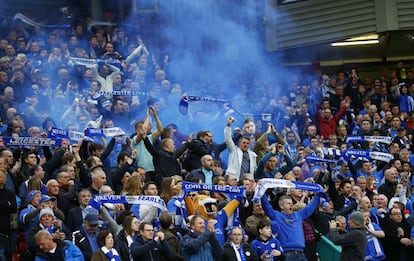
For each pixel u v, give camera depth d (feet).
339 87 107.14
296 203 67.41
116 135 71.41
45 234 56.95
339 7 108.27
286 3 111.75
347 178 75.66
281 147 73.51
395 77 108.68
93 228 59.00
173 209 62.08
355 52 116.26
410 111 106.42
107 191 62.28
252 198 66.03
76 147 66.90
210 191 64.95
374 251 71.36
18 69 90.07
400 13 105.81
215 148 76.54
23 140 68.85
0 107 86.17
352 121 101.60
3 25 104.58
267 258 61.93
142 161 73.26
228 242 60.29
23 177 67.97
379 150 91.40
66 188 64.69
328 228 68.49
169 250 57.77
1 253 59.36
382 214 73.15
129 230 58.59
